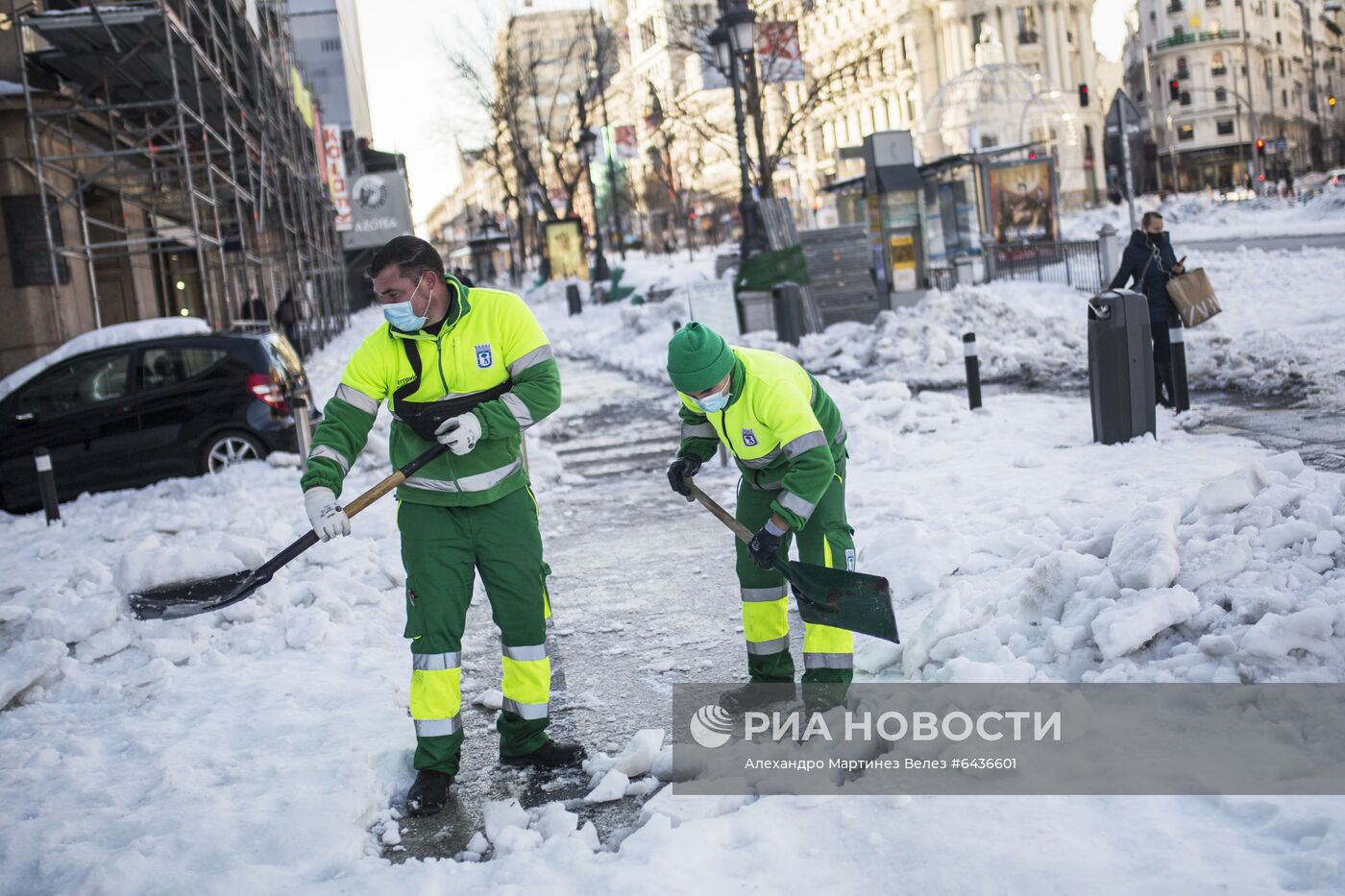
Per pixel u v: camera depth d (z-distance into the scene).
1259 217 46.53
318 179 36.12
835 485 4.42
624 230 81.44
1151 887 2.69
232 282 27.02
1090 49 86.81
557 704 4.71
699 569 6.71
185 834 3.56
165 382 11.41
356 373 3.97
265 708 4.81
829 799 3.38
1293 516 4.64
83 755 4.48
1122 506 5.36
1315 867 2.64
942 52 86.62
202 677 5.38
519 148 53.38
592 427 13.78
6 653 5.55
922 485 7.84
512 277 61.72
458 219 122.69
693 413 4.47
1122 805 3.15
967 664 4.08
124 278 20.80
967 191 26.27
